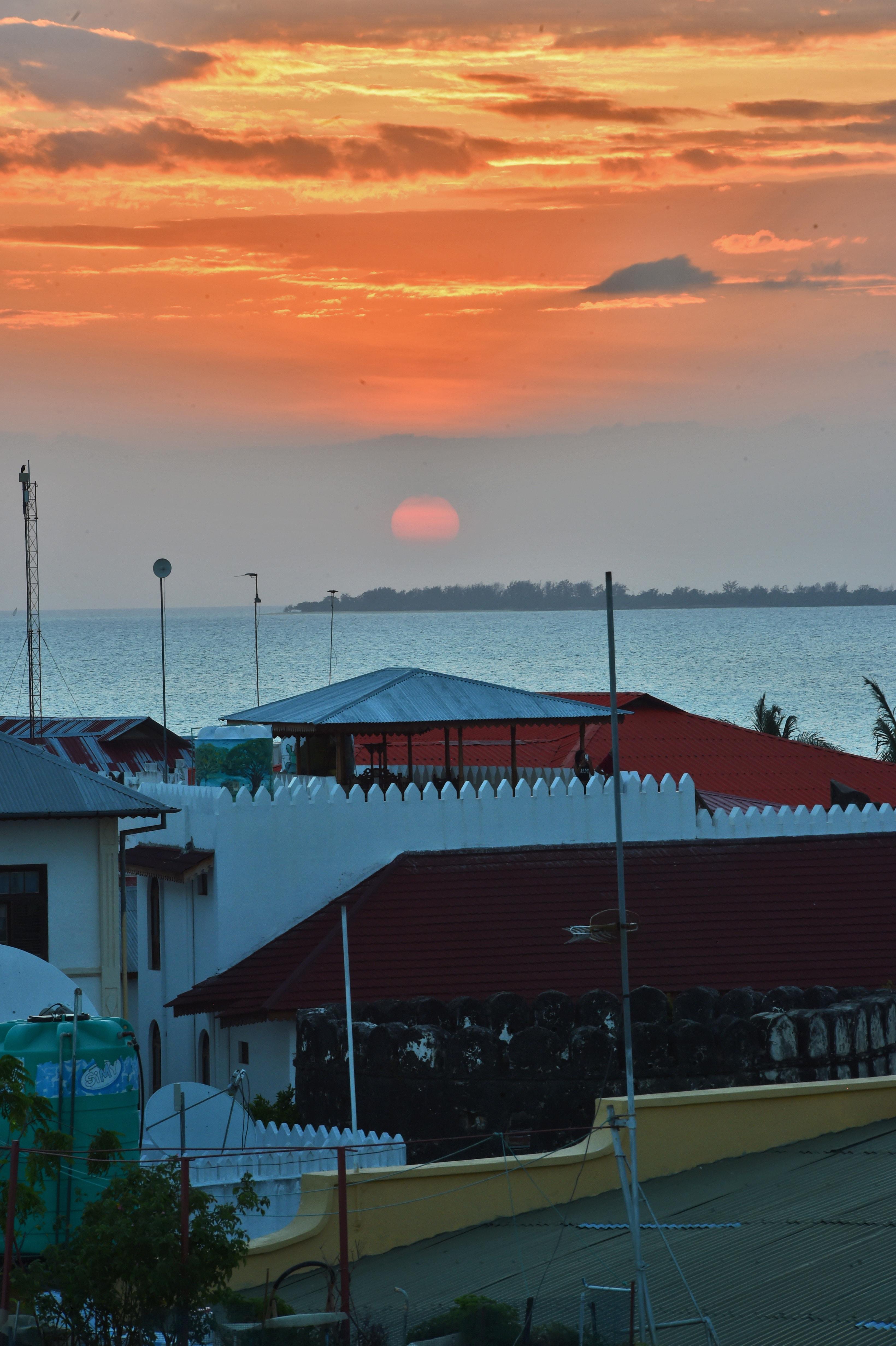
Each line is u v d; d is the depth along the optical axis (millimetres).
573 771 129000
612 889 106000
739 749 166375
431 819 109250
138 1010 122062
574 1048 76688
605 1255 49281
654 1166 57750
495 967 98438
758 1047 76125
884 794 156250
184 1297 44094
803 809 117375
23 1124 51812
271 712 127812
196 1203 46188
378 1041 79500
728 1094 58781
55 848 91438
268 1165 70812
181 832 111312
